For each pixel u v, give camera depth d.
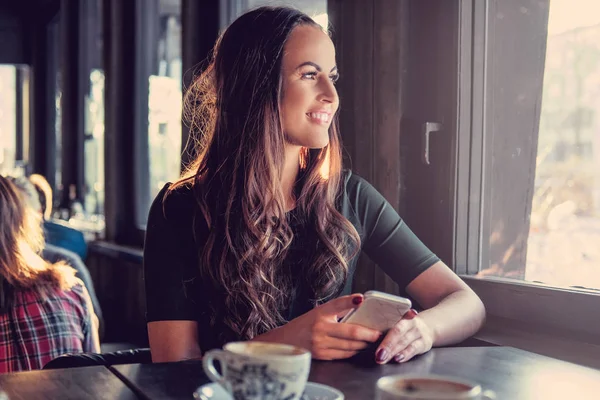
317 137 1.50
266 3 2.07
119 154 4.09
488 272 1.82
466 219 1.83
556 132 1.63
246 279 1.45
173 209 1.53
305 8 2.12
